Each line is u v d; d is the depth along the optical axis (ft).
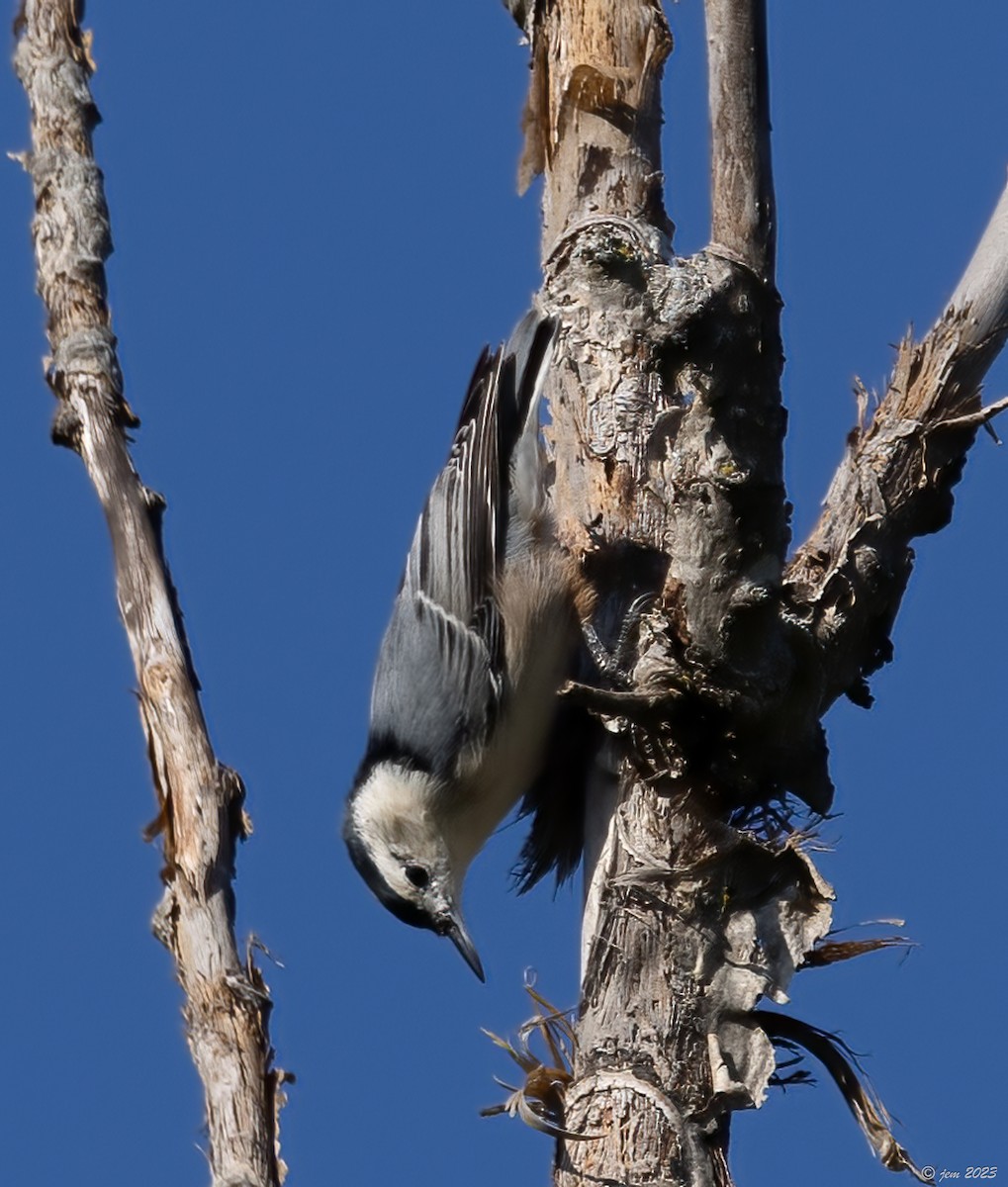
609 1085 25.58
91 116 24.84
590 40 34.06
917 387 30.32
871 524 29.48
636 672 28.04
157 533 21.77
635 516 31.65
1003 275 30.42
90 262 23.73
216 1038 17.72
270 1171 17.04
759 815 27.89
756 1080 25.66
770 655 27.37
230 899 18.65
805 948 26.30
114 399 22.82
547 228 33.99
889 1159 25.44
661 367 26.55
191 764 19.30
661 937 26.45
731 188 26.50
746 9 26.14
